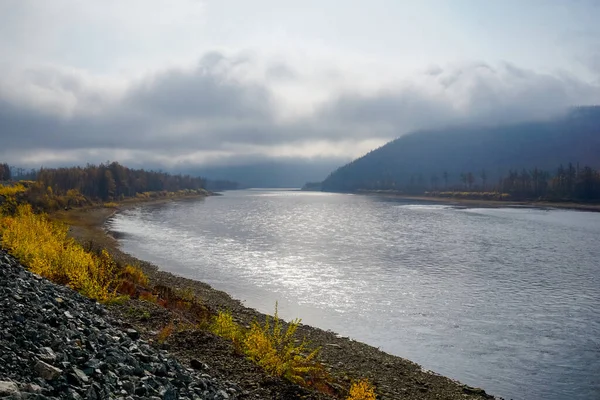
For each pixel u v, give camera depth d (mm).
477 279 41344
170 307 22344
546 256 53719
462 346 25406
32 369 7484
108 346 10234
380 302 33781
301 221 99750
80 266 20703
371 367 21125
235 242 64438
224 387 11031
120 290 21984
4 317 9492
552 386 20797
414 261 50438
